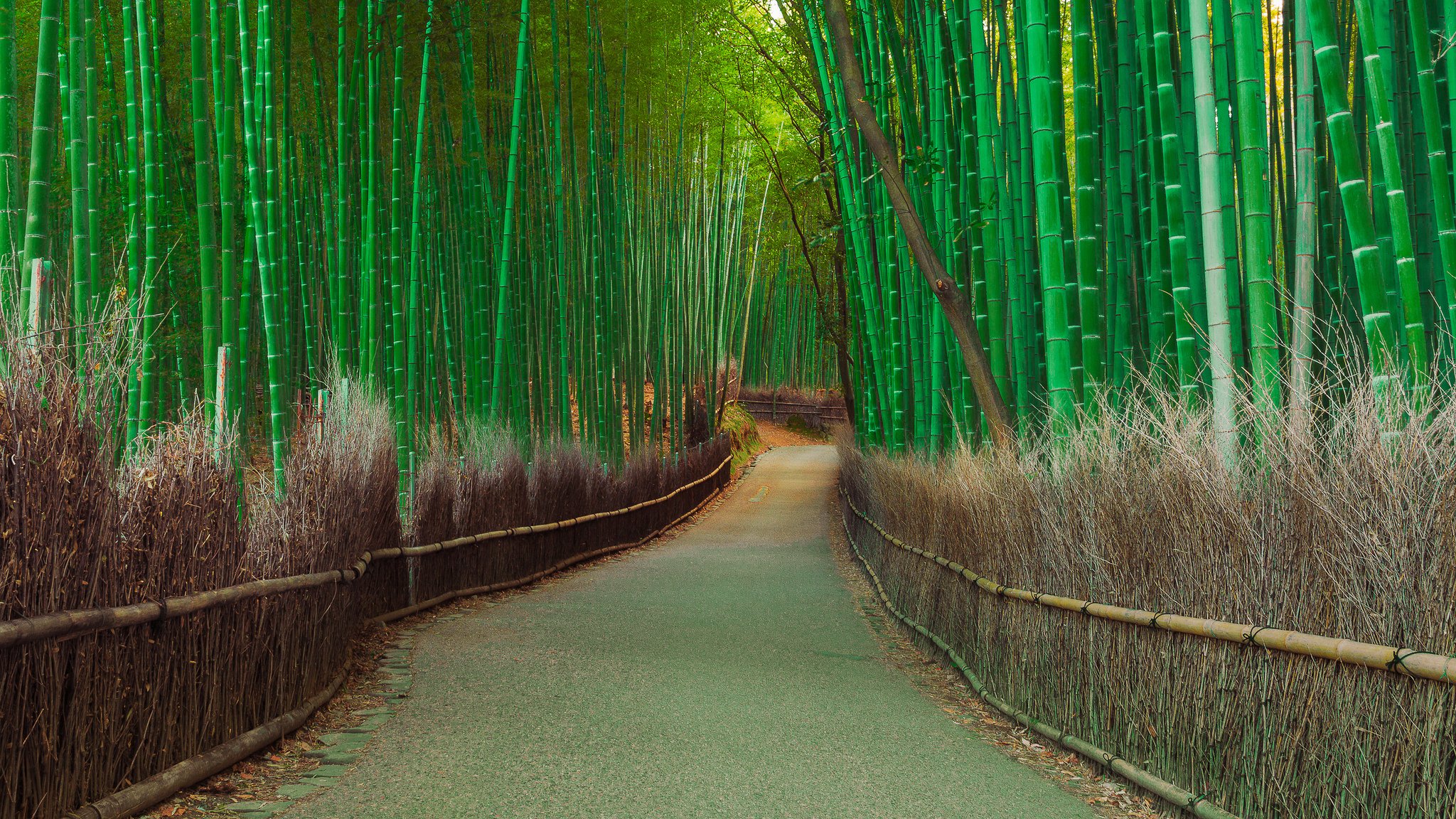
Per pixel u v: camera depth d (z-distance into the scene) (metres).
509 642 4.88
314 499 3.85
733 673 4.27
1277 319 3.50
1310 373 2.93
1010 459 4.03
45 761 2.10
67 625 2.11
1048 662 3.41
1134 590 2.91
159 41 7.08
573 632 5.18
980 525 4.15
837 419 27.75
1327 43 2.80
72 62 3.81
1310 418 2.44
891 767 2.98
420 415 8.30
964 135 5.52
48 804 2.12
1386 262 3.63
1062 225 4.43
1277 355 3.04
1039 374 5.06
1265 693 2.33
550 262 10.09
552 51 9.62
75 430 2.27
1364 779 2.04
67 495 2.21
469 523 6.62
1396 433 2.18
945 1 5.89
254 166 5.25
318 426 4.47
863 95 5.04
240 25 5.45
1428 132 3.01
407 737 3.18
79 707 2.22
